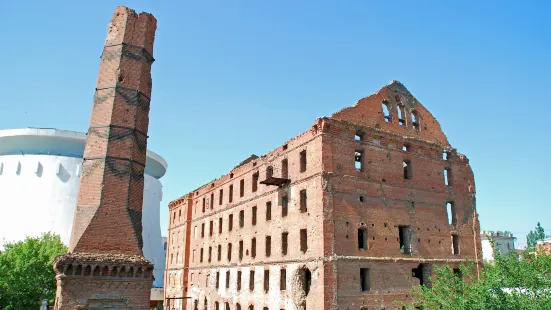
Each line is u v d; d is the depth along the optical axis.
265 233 43.38
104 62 34.81
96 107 33.50
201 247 60.53
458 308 21.23
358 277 34.31
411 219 38.84
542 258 21.81
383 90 41.84
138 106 34.28
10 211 79.19
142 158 33.91
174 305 65.81
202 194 63.12
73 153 87.38
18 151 85.38
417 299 33.47
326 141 36.31
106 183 31.12
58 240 56.06
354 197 36.25
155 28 37.97
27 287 44.06
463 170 44.56
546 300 19.84
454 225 41.81
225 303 50.12
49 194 80.56
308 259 35.28
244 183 49.91
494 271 22.12
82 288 27.95
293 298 36.62
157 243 90.69
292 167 40.28
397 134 40.72
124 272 29.36
